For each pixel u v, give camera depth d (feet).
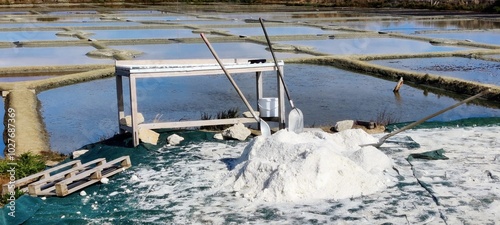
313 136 21.47
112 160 20.89
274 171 17.81
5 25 92.84
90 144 24.61
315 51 60.23
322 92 39.99
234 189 18.01
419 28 91.30
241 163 19.34
